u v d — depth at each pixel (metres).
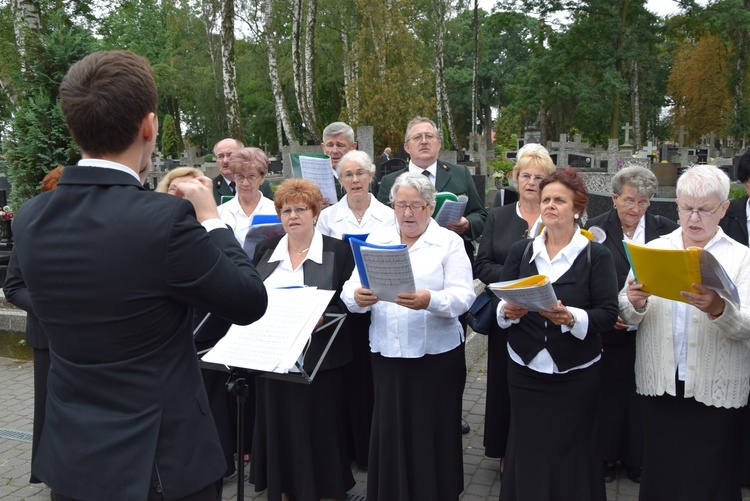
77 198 1.70
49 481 1.69
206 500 1.79
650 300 3.02
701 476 2.86
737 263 2.87
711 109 41.72
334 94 38.47
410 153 4.53
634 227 3.80
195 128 47.78
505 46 54.56
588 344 2.93
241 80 36.00
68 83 1.70
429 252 3.30
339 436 3.61
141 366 1.67
